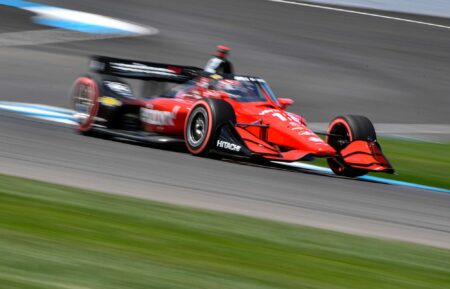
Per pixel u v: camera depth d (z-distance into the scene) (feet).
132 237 63.93
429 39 279.49
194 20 256.93
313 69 217.77
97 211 71.41
